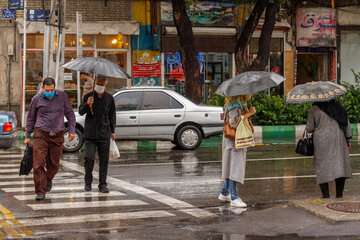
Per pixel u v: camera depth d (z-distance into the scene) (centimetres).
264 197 1538
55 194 1559
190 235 1141
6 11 3198
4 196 1531
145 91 2558
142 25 3481
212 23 3569
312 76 3906
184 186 1691
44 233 1165
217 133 2603
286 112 3167
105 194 1562
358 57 3956
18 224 1240
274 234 1138
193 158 2305
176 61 3534
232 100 1408
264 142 2897
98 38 3397
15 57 3288
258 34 3681
